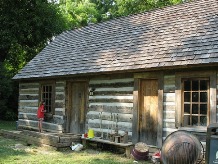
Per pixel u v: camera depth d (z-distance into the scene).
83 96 12.88
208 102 8.95
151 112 10.41
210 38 9.54
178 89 9.52
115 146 10.77
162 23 12.36
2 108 21.59
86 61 12.53
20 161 8.73
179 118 9.41
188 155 7.07
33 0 23.16
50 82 14.16
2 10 22.61
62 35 17.66
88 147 11.49
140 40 11.83
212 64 8.47
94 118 12.06
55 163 8.57
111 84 11.54
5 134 13.73
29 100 15.30
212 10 11.34
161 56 9.98
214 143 6.85
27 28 22.98
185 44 9.93
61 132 13.29
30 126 15.08
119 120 11.11
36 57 16.17
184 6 12.91
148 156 9.45
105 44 13.16
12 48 24.14
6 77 21.20
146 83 10.62
